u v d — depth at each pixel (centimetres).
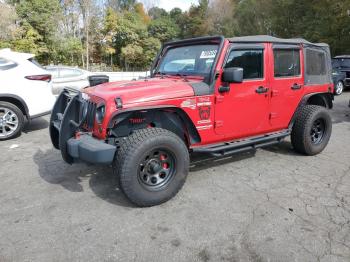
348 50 2070
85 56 3350
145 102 345
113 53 3878
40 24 2673
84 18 3256
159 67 496
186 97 370
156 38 4512
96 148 326
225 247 287
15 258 272
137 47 3934
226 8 4456
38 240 297
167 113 380
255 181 424
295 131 506
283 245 288
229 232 309
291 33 2548
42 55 2800
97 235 304
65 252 280
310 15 2308
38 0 2689
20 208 355
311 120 496
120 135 371
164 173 362
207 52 414
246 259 271
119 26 3844
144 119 377
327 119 522
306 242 292
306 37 2234
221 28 4444
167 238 300
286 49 466
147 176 353
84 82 1071
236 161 497
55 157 520
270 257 273
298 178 434
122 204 364
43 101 662
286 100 474
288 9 2522
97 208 355
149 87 367
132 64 4119
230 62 404
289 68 475
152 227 318
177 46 475
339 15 1964
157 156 354
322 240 295
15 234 306
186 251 281
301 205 359
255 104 436
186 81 405
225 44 396
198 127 388
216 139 411
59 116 427
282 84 462
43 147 577
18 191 397
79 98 384
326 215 338
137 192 341
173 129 393
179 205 361
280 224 321
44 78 664
